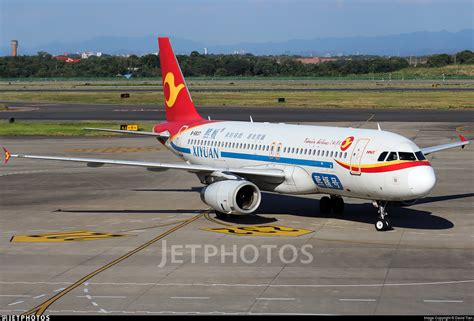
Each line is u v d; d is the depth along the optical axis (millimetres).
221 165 91062
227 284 55031
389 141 72000
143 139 162125
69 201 92625
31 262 62281
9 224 78562
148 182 107562
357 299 50875
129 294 52656
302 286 54312
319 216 81688
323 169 76312
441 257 62844
